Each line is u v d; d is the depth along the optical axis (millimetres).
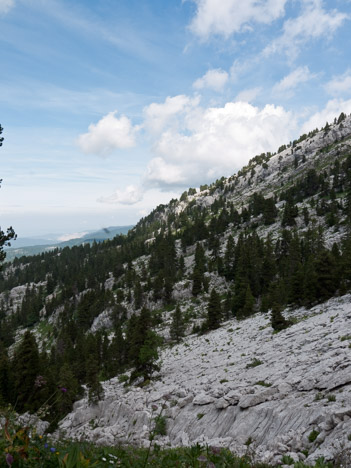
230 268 144125
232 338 60812
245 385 22641
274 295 84125
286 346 32531
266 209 193375
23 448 3828
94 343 96125
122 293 156625
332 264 59688
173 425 22172
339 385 14523
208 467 5227
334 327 31172
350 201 147375
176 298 140375
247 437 14891
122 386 55438
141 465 5230
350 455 7133
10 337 174500
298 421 13266
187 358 56969
